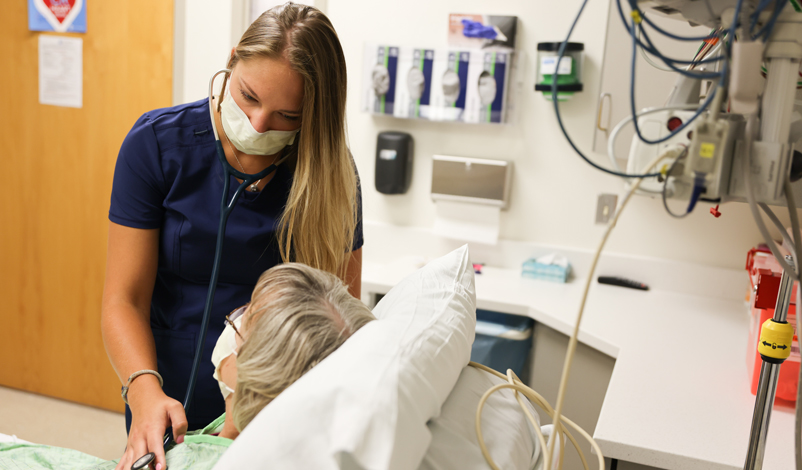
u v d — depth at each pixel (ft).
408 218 8.46
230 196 4.07
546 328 6.62
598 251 2.04
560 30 7.56
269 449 2.05
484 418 2.77
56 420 8.82
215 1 8.25
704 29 5.84
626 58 6.83
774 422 4.28
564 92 7.29
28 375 9.46
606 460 4.11
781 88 2.06
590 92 7.54
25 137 8.87
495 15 7.63
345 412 2.07
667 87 6.72
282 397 2.14
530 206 8.01
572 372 6.40
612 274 7.76
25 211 9.04
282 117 3.71
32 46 8.66
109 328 3.89
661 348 5.60
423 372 2.36
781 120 2.08
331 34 3.66
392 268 7.64
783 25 2.02
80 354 9.16
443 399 2.52
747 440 4.01
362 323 2.68
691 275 7.45
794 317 4.37
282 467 2.04
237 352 2.82
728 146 2.09
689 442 3.96
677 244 7.56
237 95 3.67
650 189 2.23
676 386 4.79
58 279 9.07
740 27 1.94
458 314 2.97
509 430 2.78
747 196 2.02
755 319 4.89
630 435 4.01
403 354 2.33
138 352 3.81
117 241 4.05
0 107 8.89
